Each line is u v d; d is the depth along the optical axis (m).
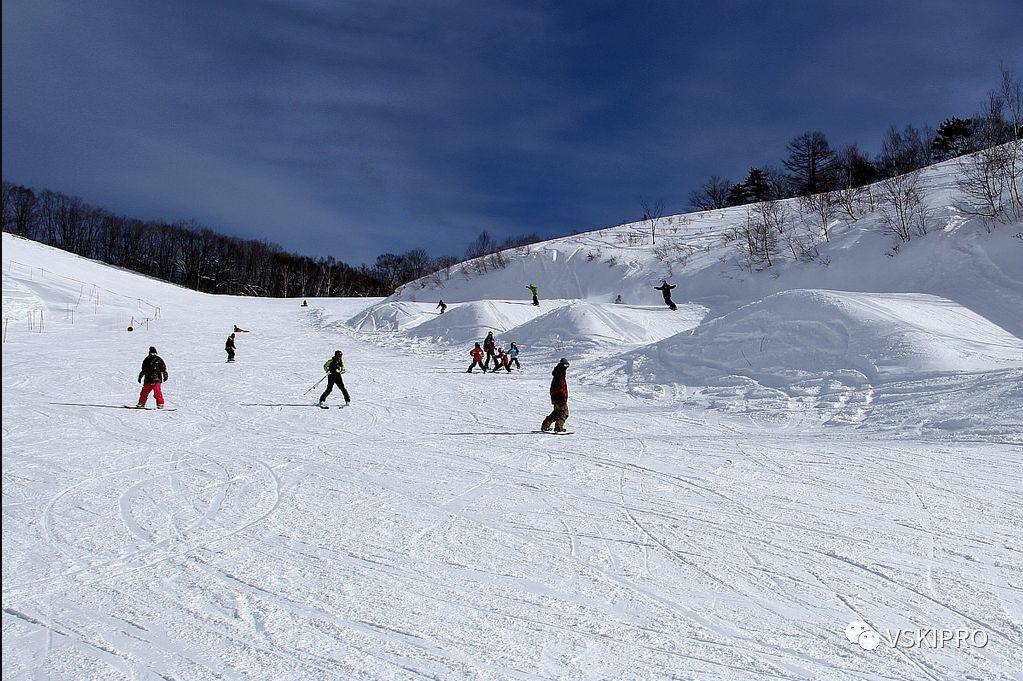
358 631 4.55
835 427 12.41
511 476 9.21
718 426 13.27
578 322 31.03
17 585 5.35
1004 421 10.59
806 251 38.75
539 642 4.38
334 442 12.06
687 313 35.47
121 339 36.88
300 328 46.78
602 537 6.52
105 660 4.16
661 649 4.27
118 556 6.03
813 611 4.79
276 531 6.77
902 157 68.12
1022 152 33.50
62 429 13.23
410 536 6.59
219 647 4.33
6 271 52.66
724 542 6.30
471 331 36.75
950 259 27.80
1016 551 5.83
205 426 13.88
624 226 67.94
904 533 6.39
